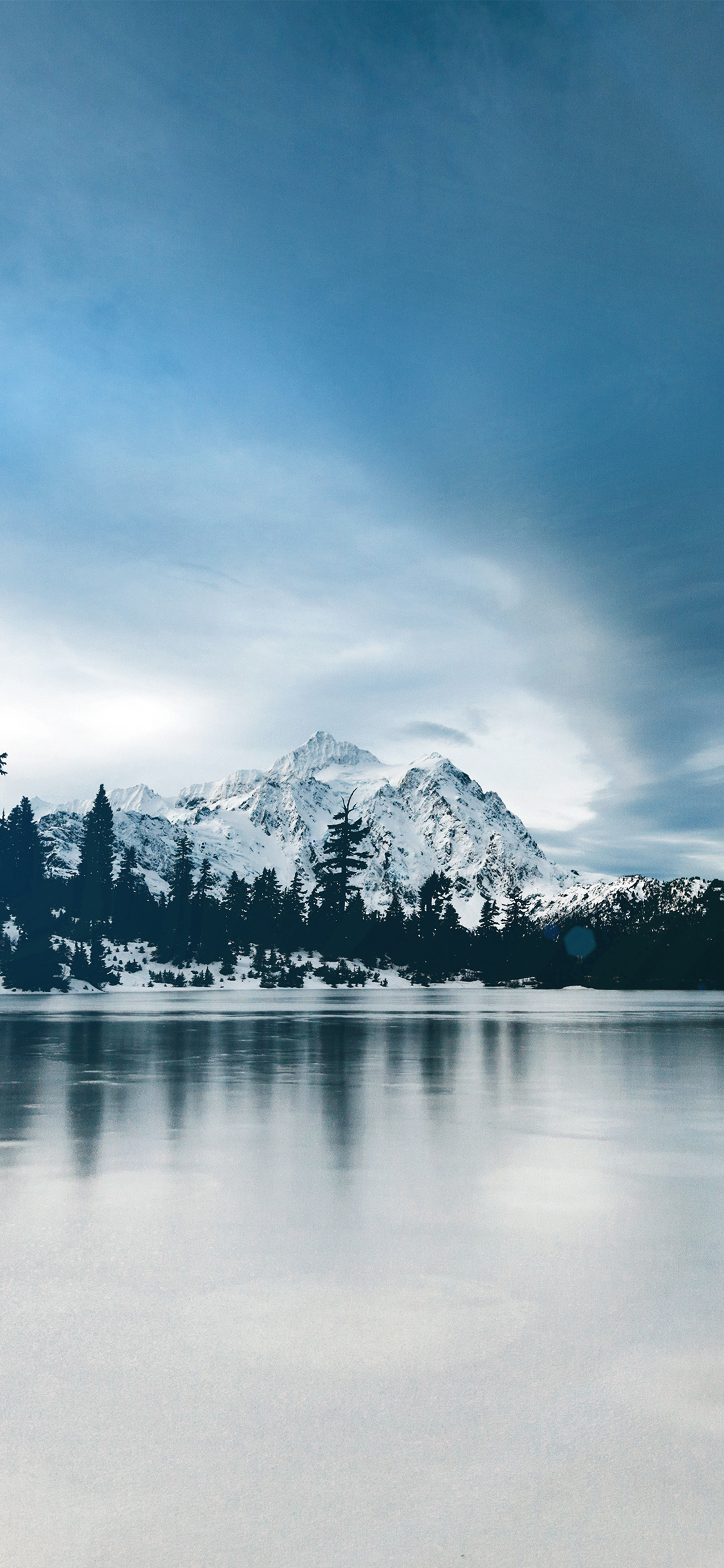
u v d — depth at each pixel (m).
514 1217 8.34
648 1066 21.17
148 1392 5.05
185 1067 20.39
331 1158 10.79
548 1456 4.42
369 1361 5.41
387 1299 6.34
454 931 136.75
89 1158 10.72
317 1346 5.61
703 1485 4.21
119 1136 12.03
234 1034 30.67
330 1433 4.63
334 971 114.69
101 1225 8.06
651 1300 6.32
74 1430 4.66
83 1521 3.95
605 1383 5.13
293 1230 7.91
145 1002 61.91
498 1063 21.73
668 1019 41.09
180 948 115.94
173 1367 5.34
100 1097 15.55
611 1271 6.90
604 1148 11.47
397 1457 4.41
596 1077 18.95
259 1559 3.69
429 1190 9.28
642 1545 3.79
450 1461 4.39
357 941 129.75
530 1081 18.11
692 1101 15.45
